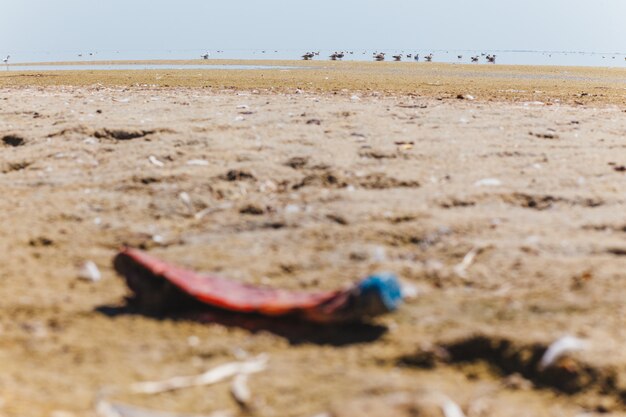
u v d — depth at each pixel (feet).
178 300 13.20
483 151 25.11
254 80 66.44
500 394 10.42
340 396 10.04
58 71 97.86
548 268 14.30
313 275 14.57
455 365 11.21
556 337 11.16
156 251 16.34
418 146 25.89
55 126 30.27
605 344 11.04
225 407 9.93
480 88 56.49
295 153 24.47
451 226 16.94
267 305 12.50
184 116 33.45
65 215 18.61
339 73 83.46
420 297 13.43
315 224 17.53
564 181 21.07
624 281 13.39
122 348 11.70
